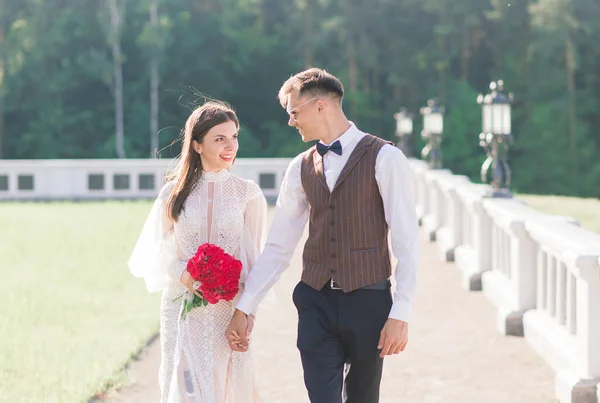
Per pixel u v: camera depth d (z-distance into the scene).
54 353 7.81
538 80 61.00
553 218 8.55
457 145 59.75
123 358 7.58
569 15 58.00
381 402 6.35
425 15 62.56
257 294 4.50
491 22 63.22
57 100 60.94
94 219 22.17
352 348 4.27
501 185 11.35
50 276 12.75
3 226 20.44
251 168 30.42
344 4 59.16
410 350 8.03
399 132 28.47
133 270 4.81
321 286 4.26
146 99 62.12
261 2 67.31
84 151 61.72
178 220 4.70
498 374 7.13
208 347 4.61
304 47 60.41
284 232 4.49
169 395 4.59
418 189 21.92
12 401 6.23
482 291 11.15
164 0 62.03
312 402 4.28
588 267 6.02
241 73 63.59
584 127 59.59
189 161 4.73
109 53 62.38
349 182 4.18
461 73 65.44
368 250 4.20
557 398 6.40
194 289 4.57
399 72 61.91
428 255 15.10
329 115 4.25
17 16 61.41
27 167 30.17
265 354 7.90
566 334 7.21
